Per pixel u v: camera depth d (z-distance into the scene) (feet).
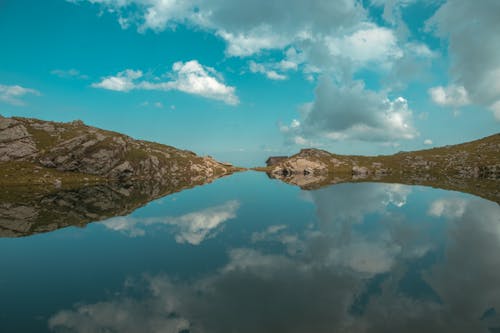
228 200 315.99
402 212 234.79
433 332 71.82
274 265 121.19
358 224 196.54
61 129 645.10
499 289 96.17
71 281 106.73
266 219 217.36
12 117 633.61
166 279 107.76
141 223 205.05
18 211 237.45
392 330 72.90
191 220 215.31
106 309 85.30
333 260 126.41
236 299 90.79
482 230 174.60
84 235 172.65
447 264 119.44
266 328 74.18
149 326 75.77
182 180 602.44
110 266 122.01
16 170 476.13
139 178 596.29
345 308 84.23
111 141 619.26
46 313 83.25
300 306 85.76
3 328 75.25
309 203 289.53
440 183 492.13
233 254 136.67
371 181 556.10
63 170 523.70
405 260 125.39
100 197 328.08
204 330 73.46
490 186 431.02
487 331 72.02
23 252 140.87
